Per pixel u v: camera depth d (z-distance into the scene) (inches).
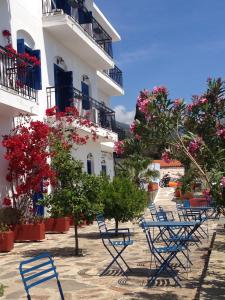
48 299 296.0
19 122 611.5
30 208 578.9
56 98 740.7
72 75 782.5
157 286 321.7
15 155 547.8
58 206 438.9
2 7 592.1
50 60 730.2
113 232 488.4
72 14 820.6
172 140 292.8
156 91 293.6
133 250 473.1
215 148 285.7
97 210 440.8
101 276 356.5
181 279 340.2
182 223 357.1
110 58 958.4
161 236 421.4
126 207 550.0
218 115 294.2
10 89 536.4
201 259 413.7
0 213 542.9
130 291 310.2
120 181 571.2
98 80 1037.8
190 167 294.2
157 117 292.4
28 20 660.7
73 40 773.3
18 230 557.3
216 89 294.7
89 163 920.3
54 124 679.1
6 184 575.2
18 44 618.5
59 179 447.5
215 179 263.4
